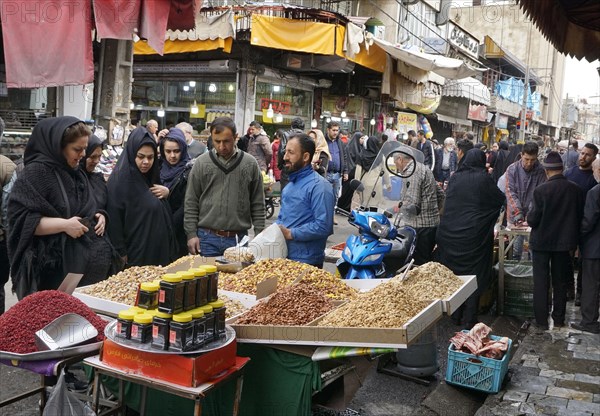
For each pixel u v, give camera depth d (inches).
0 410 137.6
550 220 218.4
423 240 236.4
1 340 100.7
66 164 136.6
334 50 478.6
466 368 164.6
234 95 536.4
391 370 176.4
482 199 218.8
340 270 186.2
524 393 161.8
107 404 118.3
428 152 536.4
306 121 625.3
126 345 95.7
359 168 266.7
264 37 465.1
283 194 173.2
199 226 176.1
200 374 93.7
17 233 130.8
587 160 279.6
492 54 1064.8
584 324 223.9
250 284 138.7
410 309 114.0
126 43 339.9
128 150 158.6
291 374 112.0
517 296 240.4
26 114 351.6
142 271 138.0
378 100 706.2
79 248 137.2
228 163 174.4
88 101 352.8
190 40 477.7
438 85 762.8
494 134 1240.2
